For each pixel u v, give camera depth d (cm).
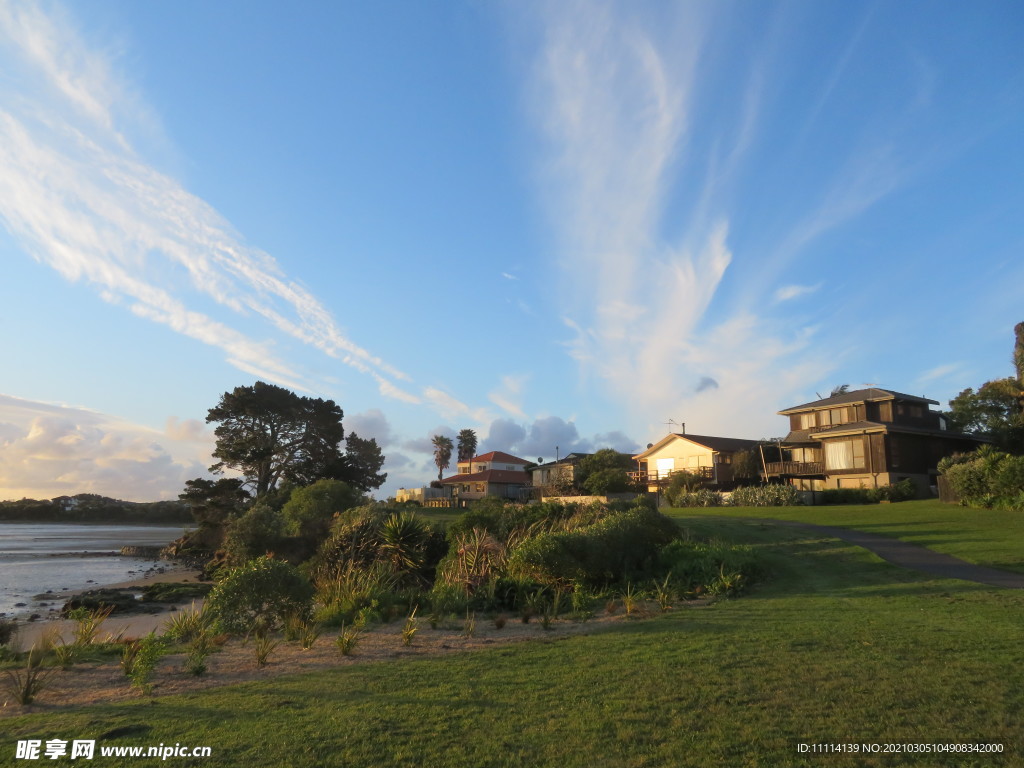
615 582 1730
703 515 3519
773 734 570
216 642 1126
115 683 850
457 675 811
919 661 796
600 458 6431
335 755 542
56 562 5038
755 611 1238
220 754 547
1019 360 4934
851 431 4525
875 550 2073
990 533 2286
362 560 2203
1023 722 582
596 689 723
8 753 559
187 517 14688
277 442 6981
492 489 7638
